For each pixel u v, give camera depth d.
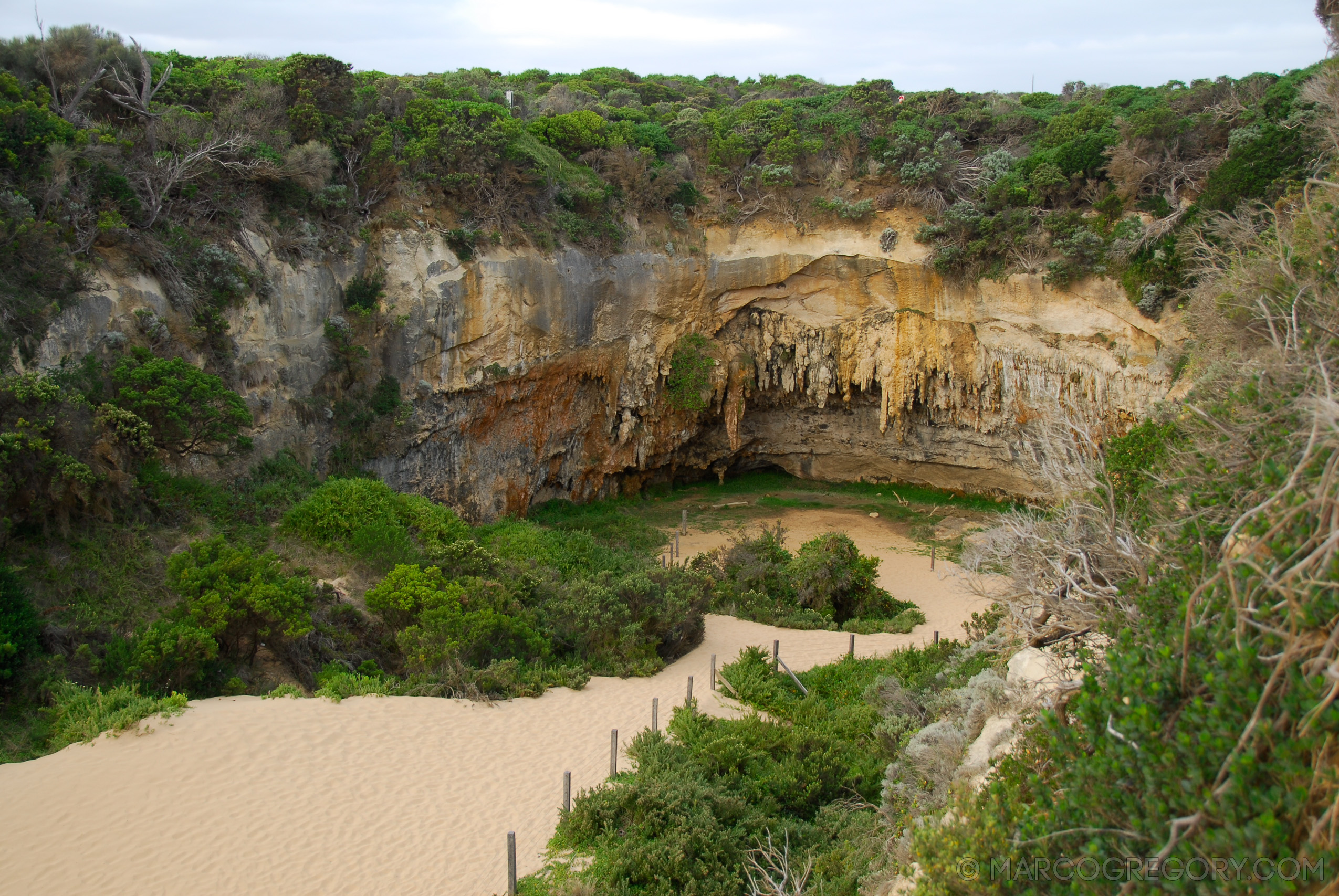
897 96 42.03
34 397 15.95
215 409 18.75
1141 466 11.85
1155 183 28.42
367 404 26.75
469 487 29.66
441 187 28.77
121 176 20.98
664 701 16.22
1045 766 7.41
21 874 9.56
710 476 39.28
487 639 16.73
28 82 22.48
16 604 14.04
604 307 31.88
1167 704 5.96
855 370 34.47
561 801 12.30
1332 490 5.56
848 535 31.73
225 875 10.01
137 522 17.91
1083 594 9.82
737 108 41.22
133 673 13.52
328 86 27.50
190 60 34.44
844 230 33.16
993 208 31.23
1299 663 5.20
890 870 8.86
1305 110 24.17
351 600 18.31
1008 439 32.66
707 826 11.02
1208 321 15.75
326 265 26.09
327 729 13.23
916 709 14.53
